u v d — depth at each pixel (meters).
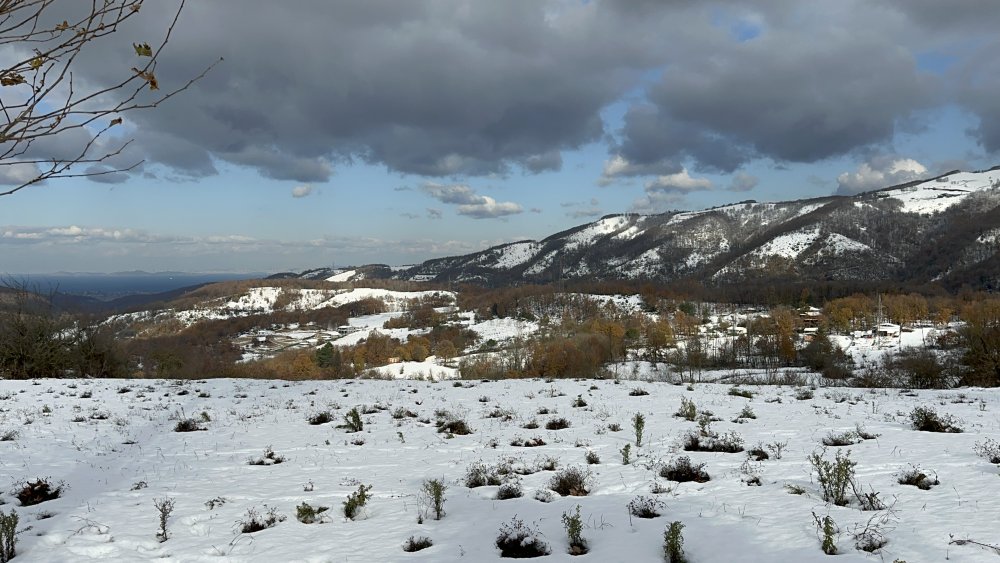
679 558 4.98
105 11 2.26
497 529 6.06
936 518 5.68
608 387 21.38
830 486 6.81
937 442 9.72
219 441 11.98
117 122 2.39
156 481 8.70
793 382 32.47
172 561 5.46
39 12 2.21
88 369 28.09
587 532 5.90
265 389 21.84
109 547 5.77
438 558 5.32
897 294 138.50
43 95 2.24
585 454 9.87
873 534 5.23
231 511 7.04
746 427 12.16
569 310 153.25
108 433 12.87
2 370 25.56
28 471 9.28
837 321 103.12
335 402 18.14
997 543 4.91
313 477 8.84
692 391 19.81
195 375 31.48
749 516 6.12
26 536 6.12
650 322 121.25
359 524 6.51
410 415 15.34
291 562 5.37
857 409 14.70
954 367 30.28
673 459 9.08
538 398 18.56
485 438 11.89
